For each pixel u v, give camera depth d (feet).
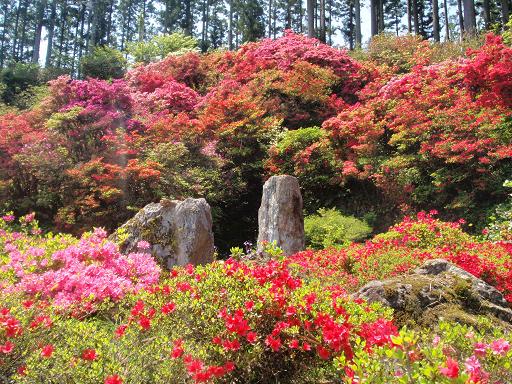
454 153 28.91
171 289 8.65
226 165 37.52
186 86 52.75
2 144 35.01
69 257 11.66
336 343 6.68
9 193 35.12
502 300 11.28
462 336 6.48
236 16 115.44
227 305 7.79
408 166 32.60
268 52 51.57
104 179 30.81
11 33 122.83
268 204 24.04
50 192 32.96
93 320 9.86
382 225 32.42
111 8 118.01
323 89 44.57
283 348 7.43
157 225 18.15
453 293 11.03
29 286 9.86
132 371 6.72
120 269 12.14
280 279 8.48
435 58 49.32
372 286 11.35
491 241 21.35
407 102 33.91
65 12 115.75
